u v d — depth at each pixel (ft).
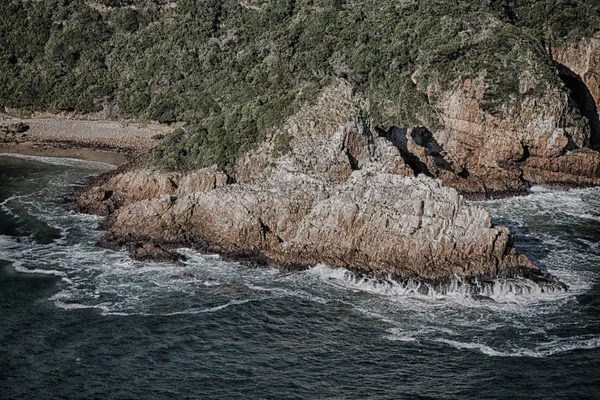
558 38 328.49
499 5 335.67
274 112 231.50
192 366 142.20
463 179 256.52
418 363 144.46
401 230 178.60
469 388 136.26
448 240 176.65
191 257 189.06
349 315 162.30
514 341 152.87
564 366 143.74
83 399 130.93
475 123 282.97
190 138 246.27
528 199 256.11
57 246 197.26
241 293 171.12
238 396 132.87
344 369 142.20
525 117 277.03
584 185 275.18
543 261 195.62
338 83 229.25
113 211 224.94
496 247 178.60
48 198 238.68
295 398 132.46
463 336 154.51
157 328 155.53
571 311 166.30
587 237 215.92
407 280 173.37
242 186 203.41
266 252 187.62
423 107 296.71
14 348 146.10
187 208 199.31
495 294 172.24
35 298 166.61
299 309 164.55
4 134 317.42
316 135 219.41
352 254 181.47
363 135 220.84
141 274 180.24
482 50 292.61
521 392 135.13
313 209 190.80
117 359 143.84
